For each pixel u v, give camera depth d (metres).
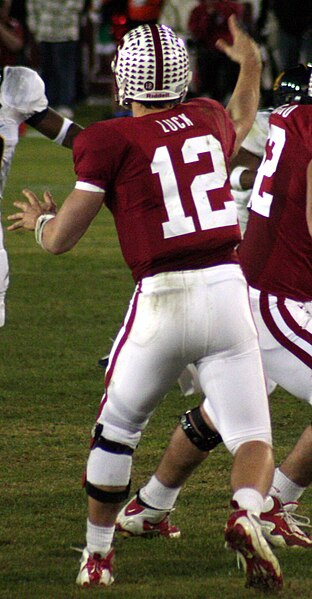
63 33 67.06
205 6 64.31
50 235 15.08
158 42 15.15
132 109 15.48
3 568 15.95
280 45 63.41
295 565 16.17
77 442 21.75
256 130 22.23
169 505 17.05
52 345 28.78
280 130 17.05
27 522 17.70
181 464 16.58
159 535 17.23
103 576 15.38
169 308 14.56
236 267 14.97
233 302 14.70
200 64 65.12
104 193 14.86
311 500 18.83
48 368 26.78
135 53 15.14
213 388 14.79
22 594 15.06
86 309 32.53
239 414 14.68
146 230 14.68
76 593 15.08
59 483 19.48
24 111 19.19
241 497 14.12
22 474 19.95
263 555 13.88
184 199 14.72
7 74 19.20
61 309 32.50
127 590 15.20
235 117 16.80
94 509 15.29
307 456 16.98
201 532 17.38
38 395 24.73
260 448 14.54
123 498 15.25
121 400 14.90
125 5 65.69
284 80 19.08
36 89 19.20
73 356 27.83
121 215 14.88
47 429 22.52
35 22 67.31
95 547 15.41
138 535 17.17
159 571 15.93
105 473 15.08
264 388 14.88
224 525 17.64
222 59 64.62
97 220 48.00
